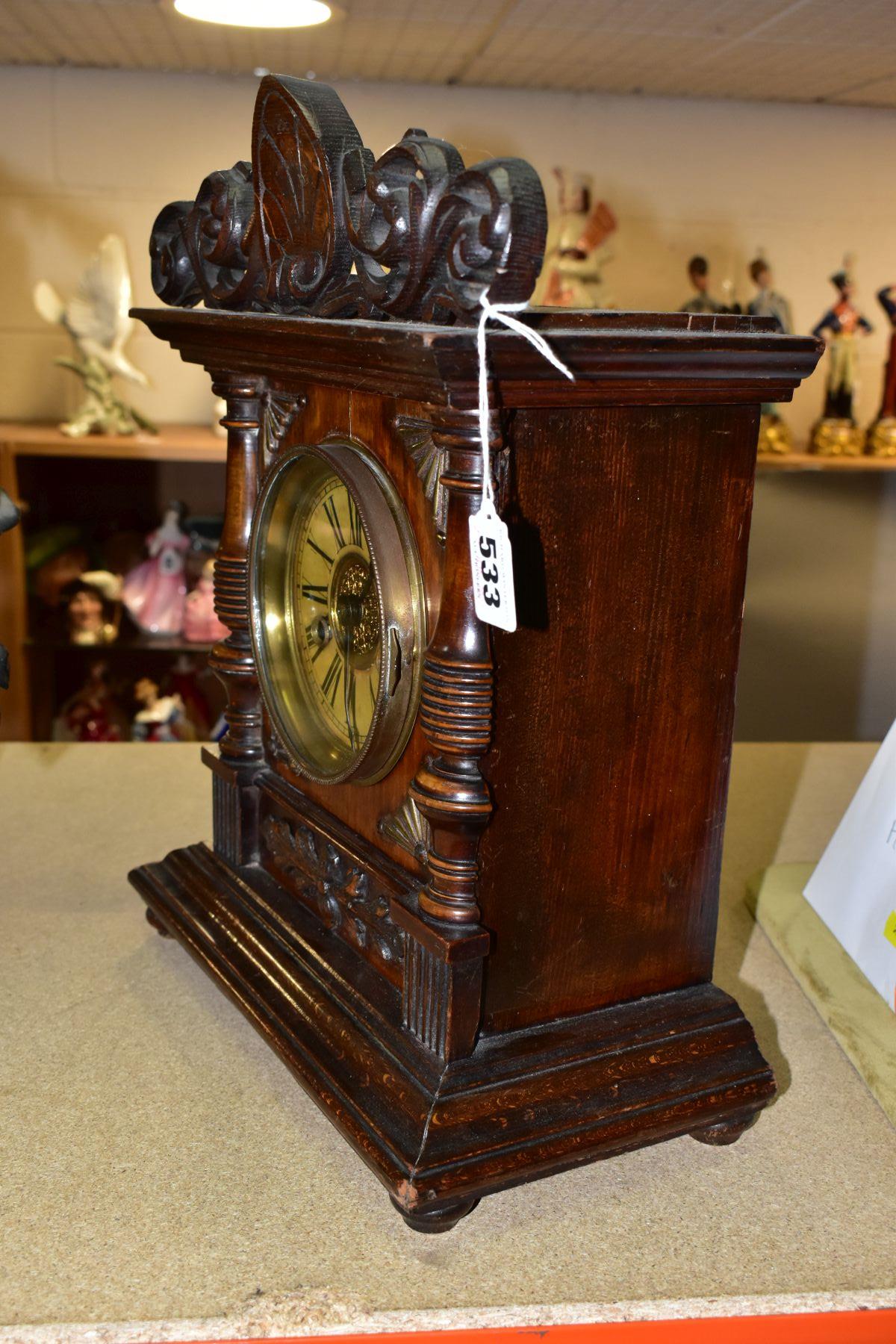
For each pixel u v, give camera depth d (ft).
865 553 7.04
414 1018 2.68
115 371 6.77
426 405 2.33
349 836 3.02
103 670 7.33
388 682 2.58
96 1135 2.81
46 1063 3.06
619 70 6.26
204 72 6.94
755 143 7.34
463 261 2.21
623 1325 2.32
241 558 3.37
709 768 2.80
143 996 3.38
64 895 3.93
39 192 7.11
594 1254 2.49
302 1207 2.60
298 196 2.80
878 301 7.13
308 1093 2.75
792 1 4.38
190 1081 3.01
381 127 7.04
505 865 2.60
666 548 2.58
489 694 2.40
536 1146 2.53
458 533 2.35
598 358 2.24
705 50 5.56
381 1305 2.32
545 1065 2.65
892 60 5.69
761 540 6.95
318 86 2.80
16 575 6.91
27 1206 2.57
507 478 2.36
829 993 3.40
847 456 7.11
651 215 7.41
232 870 3.54
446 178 2.33
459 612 2.37
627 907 2.79
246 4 4.89
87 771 4.97
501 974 2.66
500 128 7.13
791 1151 2.85
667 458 2.52
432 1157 2.44
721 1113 2.75
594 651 2.56
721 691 2.76
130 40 5.96
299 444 3.08
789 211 7.50
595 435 2.42
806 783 5.08
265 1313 2.30
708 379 2.44
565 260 6.59
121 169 7.12
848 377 7.12
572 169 7.26
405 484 2.62
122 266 6.57
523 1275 2.42
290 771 3.37
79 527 7.37
